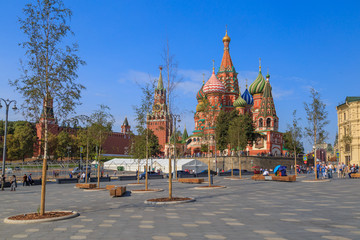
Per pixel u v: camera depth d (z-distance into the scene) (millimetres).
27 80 18703
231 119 100625
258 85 144625
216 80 127500
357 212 18047
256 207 20734
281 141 128750
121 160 107312
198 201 24375
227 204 22453
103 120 43906
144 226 14938
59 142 111562
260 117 126000
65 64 19172
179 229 14133
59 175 77562
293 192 30141
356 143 82562
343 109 90062
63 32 19250
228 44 140500
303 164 120938
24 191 39062
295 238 12062
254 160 101312
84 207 22484
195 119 138125
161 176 64562
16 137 111812
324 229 13570
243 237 12383
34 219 16516
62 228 14773
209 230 13820
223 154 113812
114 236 12938
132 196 29141
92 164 101625
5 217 18984
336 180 46000
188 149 132875
